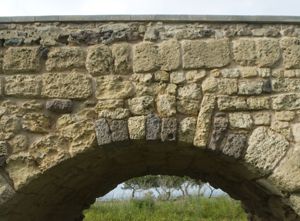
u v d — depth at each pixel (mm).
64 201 7344
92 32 5398
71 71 5348
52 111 5289
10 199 5234
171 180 27844
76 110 5289
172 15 5379
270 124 5246
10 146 5258
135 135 5211
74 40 5383
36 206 6426
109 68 5332
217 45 5363
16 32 5410
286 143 5199
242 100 5273
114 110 5262
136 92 5289
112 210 18547
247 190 7008
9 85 5328
